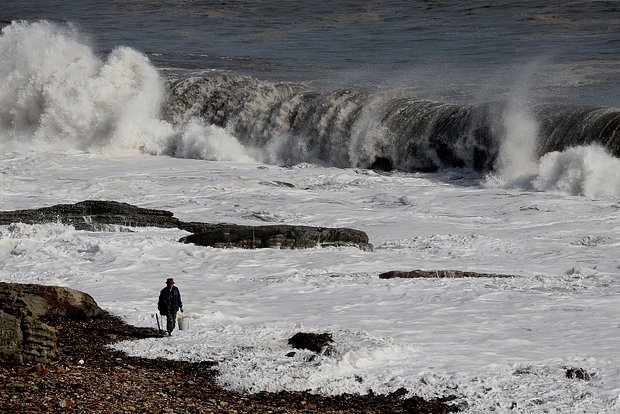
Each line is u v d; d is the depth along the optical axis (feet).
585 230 223.30
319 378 119.75
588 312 151.23
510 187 286.66
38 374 120.16
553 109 306.55
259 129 363.56
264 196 270.05
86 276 185.26
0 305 146.92
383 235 225.35
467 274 181.27
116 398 111.75
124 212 239.09
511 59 471.62
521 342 134.82
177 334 141.38
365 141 337.72
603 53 470.80
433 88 401.90
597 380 115.14
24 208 257.14
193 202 263.70
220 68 486.79
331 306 159.43
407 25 631.15
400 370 121.60
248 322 148.15
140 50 574.56
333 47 561.43
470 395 112.16
